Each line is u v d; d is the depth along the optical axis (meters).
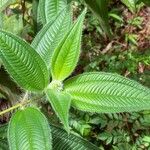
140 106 0.33
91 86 0.35
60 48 0.35
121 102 0.33
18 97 0.49
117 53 1.24
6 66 0.34
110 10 1.33
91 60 1.21
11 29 0.71
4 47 0.34
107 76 0.34
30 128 0.34
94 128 1.07
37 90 0.36
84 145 0.40
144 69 1.21
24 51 0.34
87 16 1.26
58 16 0.40
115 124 1.03
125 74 1.17
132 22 1.32
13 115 0.35
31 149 0.33
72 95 0.35
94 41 1.28
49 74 0.37
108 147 1.06
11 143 0.34
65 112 0.32
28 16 0.81
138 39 1.32
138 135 1.05
